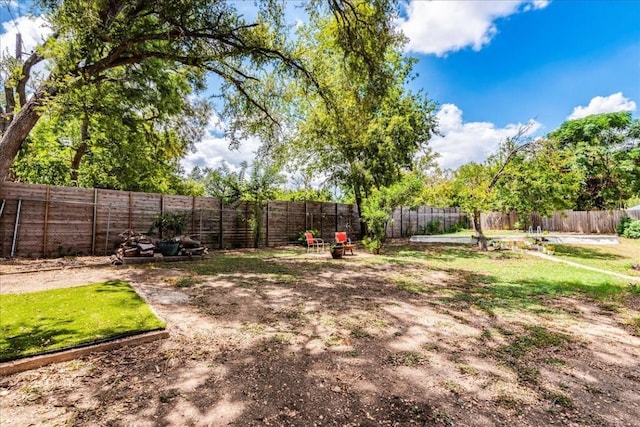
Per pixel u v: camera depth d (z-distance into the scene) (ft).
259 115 34.58
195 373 8.68
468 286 21.21
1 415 6.57
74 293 15.84
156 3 21.81
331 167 56.85
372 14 24.48
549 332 12.59
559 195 39.96
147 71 36.40
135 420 6.56
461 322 13.70
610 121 72.43
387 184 53.67
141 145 48.01
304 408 7.21
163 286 18.69
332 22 28.37
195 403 7.26
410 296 18.25
